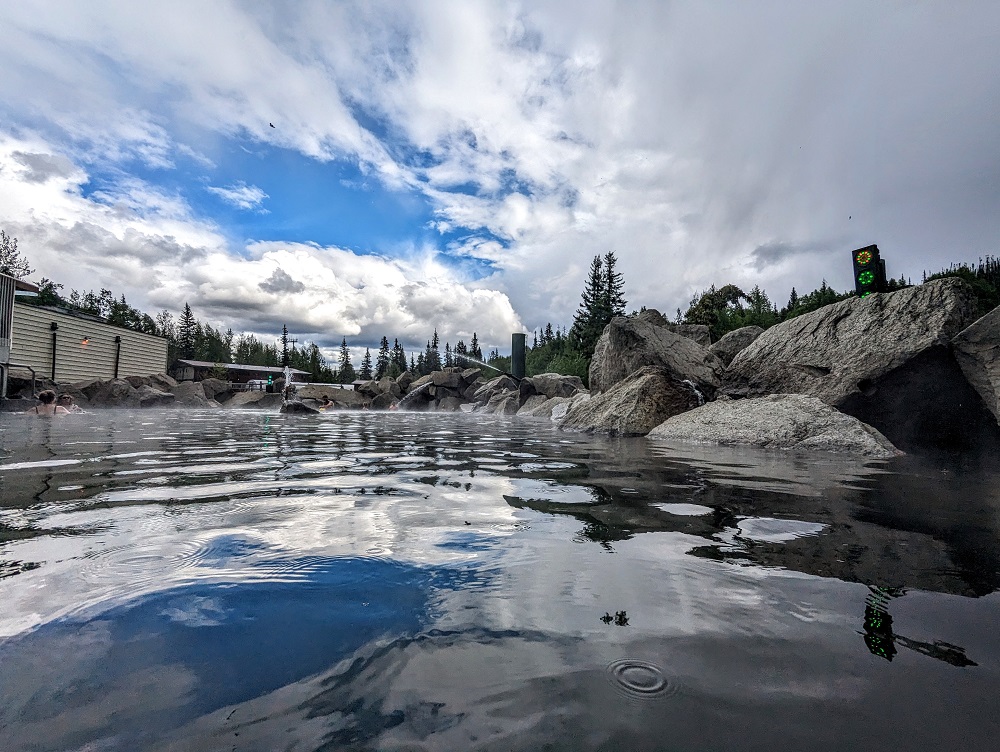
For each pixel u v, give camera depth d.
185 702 0.81
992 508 2.30
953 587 1.34
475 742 0.73
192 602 1.20
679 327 16.64
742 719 0.79
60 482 2.82
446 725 0.77
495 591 1.30
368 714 0.79
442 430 8.32
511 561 1.53
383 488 2.75
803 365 7.12
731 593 1.30
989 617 1.16
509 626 1.10
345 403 24.19
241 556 1.53
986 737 0.75
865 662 0.96
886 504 2.40
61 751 0.69
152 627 1.07
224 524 1.91
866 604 1.23
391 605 1.20
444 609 1.19
